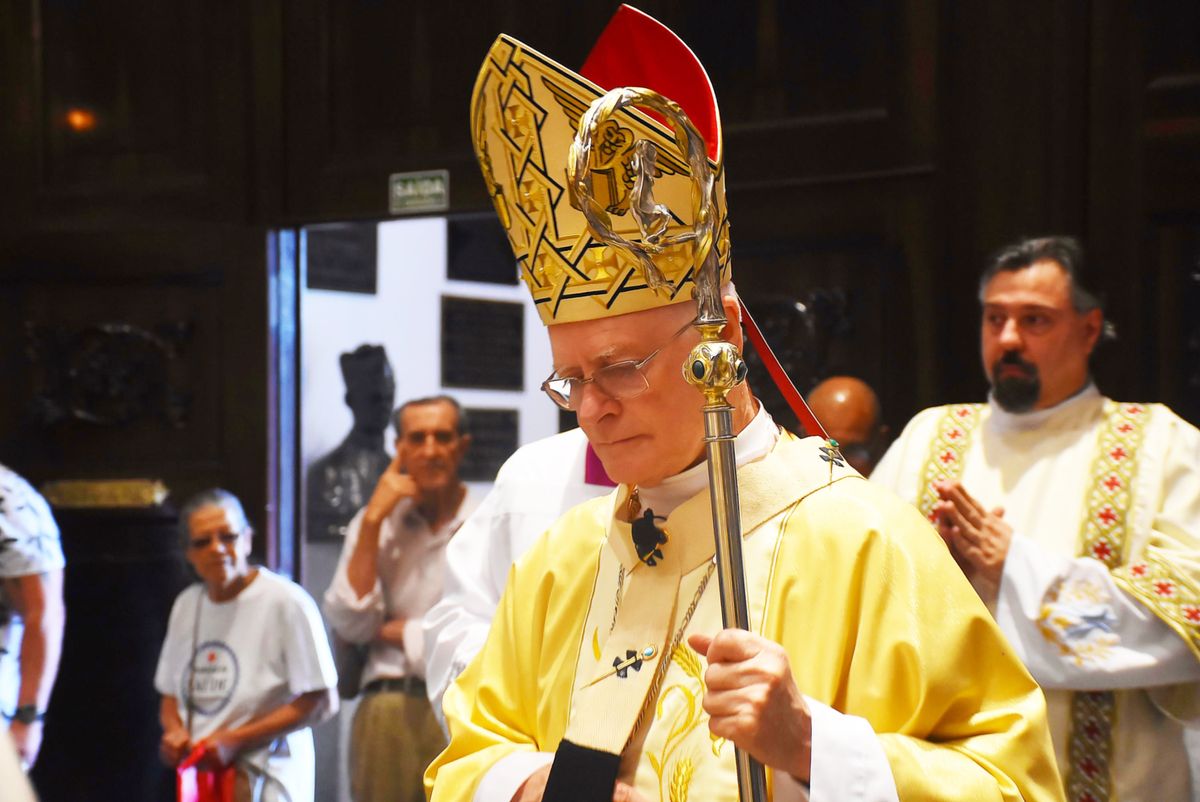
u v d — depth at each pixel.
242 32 3.93
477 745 1.46
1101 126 2.96
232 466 3.91
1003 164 3.05
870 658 1.26
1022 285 2.49
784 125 3.26
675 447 1.33
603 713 1.34
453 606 2.31
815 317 3.22
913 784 1.15
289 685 3.33
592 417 1.31
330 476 5.18
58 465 4.05
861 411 2.86
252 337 3.90
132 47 4.05
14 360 4.09
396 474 3.95
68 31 4.10
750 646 1.13
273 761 3.29
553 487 2.31
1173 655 2.21
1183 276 2.88
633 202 1.16
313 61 3.85
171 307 3.98
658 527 1.39
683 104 1.38
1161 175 2.90
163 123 4.02
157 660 3.94
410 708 3.79
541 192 1.31
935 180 3.11
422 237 5.64
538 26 3.58
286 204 3.89
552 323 1.33
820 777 1.13
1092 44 2.97
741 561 1.13
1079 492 2.44
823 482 1.38
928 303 3.11
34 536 3.32
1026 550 2.29
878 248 3.17
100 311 4.04
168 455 3.97
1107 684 2.22
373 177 3.77
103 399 4.02
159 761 3.91
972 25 3.08
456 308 5.77
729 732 1.11
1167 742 2.31
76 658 3.98
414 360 5.61
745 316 1.42
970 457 2.59
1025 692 1.28
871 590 1.28
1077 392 2.53
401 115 3.76
